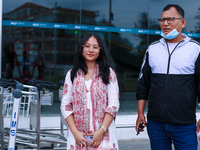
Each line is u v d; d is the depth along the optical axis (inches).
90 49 84.2
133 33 253.0
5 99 141.3
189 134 87.5
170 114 87.1
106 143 82.7
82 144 81.0
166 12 90.5
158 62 90.4
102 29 247.8
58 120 193.2
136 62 254.7
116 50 251.0
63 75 241.3
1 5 210.7
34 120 138.9
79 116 83.3
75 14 242.7
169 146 93.0
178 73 87.0
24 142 141.4
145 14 253.4
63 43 241.0
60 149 145.0
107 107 83.7
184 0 249.8
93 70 87.0
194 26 249.0
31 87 128.2
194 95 88.0
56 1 238.1
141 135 193.9
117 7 249.9
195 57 86.7
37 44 234.4
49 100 130.0
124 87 253.3
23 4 228.7
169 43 91.7
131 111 221.0
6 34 223.1
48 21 236.8
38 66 235.3
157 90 89.8
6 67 223.8
